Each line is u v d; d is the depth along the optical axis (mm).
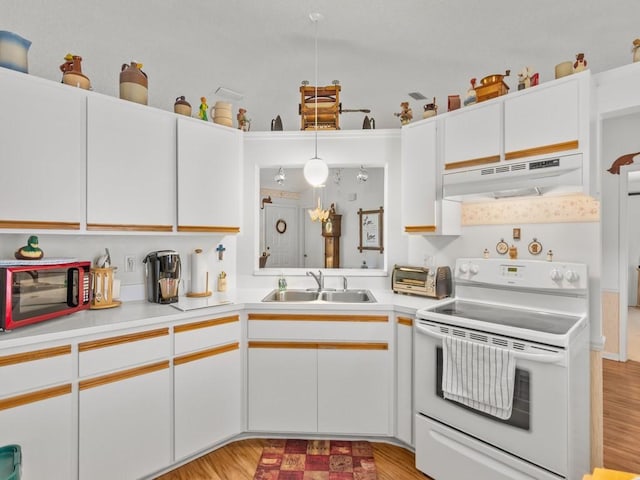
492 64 2473
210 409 2000
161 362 1818
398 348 2098
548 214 2061
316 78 2666
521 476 1507
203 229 2230
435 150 2279
